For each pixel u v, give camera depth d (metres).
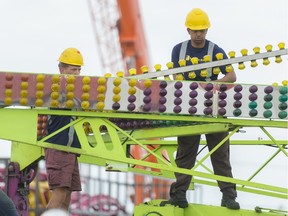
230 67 18.67
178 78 18.50
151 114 18.25
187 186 19.52
